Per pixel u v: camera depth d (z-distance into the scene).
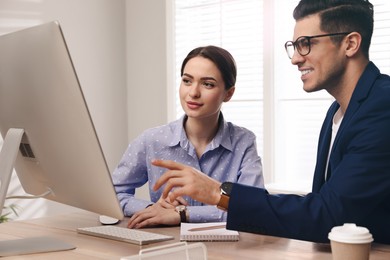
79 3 3.85
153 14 4.05
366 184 1.32
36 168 1.46
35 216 3.54
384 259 1.23
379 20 3.27
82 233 1.55
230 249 1.34
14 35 1.32
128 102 4.20
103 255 1.28
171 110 4.04
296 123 3.62
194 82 1.86
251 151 2.04
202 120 1.96
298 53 1.45
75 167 1.30
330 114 1.67
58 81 1.22
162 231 1.59
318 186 1.64
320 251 1.31
